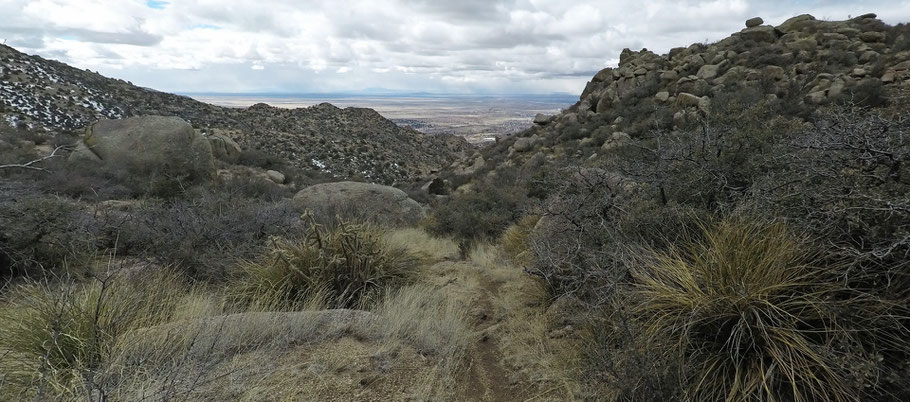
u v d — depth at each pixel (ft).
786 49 71.05
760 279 8.16
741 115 13.91
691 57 82.89
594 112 90.99
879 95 43.73
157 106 146.61
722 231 9.87
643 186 14.51
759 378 7.32
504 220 30.48
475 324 13.52
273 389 7.98
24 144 65.92
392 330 10.94
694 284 8.70
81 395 6.82
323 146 146.51
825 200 8.32
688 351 8.41
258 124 157.89
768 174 10.84
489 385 9.64
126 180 42.80
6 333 8.73
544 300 13.98
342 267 14.85
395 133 207.82
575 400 8.43
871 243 7.30
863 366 6.29
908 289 7.02
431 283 16.96
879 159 8.48
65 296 9.11
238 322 10.15
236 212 21.62
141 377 7.54
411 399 8.38
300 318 10.84
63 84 131.75
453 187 80.07
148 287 12.12
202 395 7.32
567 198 17.56
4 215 15.42
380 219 33.73
